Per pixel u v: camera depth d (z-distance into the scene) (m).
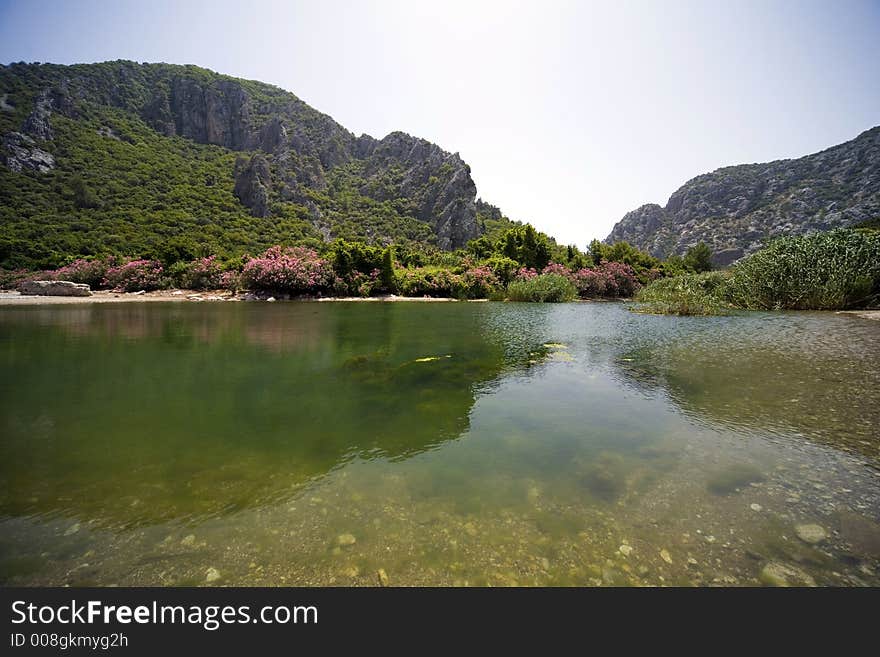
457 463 3.06
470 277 26.50
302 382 5.30
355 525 2.31
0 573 1.96
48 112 57.94
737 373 5.75
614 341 8.48
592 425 3.84
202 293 23.52
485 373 5.82
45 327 10.32
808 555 2.07
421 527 2.30
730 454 3.22
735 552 2.10
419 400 4.58
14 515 2.38
